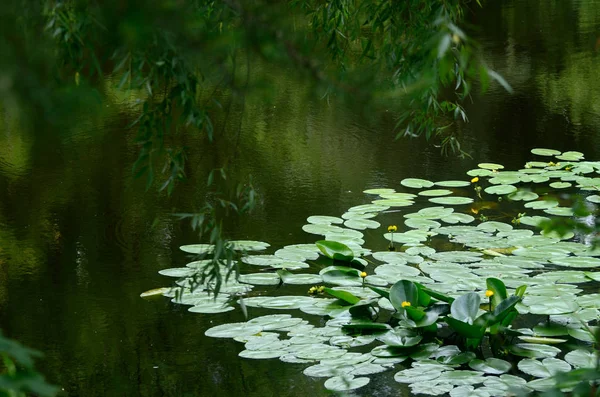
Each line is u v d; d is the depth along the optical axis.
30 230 8.10
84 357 5.55
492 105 12.83
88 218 8.41
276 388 4.99
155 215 8.45
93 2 1.85
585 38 17.50
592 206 7.81
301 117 12.70
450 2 4.26
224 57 2.46
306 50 2.50
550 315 5.82
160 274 6.91
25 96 1.57
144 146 3.65
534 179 9.06
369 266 6.91
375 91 2.64
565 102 12.78
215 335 5.74
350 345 5.52
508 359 5.27
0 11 1.55
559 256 6.88
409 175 9.61
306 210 8.48
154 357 5.51
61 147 11.19
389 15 4.59
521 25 19.42
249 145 11.20
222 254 3.66
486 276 6.48
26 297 6.57
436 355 5.34
